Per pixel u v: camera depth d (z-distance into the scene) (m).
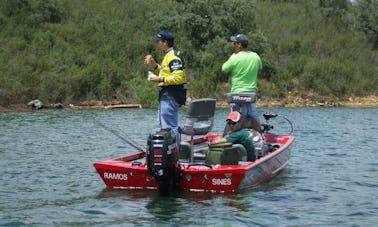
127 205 6.65
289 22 52.75
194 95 39.34
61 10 45.53
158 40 7.62
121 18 46.66
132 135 15.98
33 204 6.83
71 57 40.09
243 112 8.68
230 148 7.58
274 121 22.50
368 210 6.65
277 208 6.64
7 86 34.47
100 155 11.62
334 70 45.38
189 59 42.56
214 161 7.54
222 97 39.59
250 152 8.09
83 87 37.03
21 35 41.84
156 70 7.99
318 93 43.31
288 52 47.97
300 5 56.69
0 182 8.41
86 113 28.34
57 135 15.96
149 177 7.30
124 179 7.45
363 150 12.63
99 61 39.97
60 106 34.59
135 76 39.53
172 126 7.57
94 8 47.44
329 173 9.34
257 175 7.76
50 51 40.59
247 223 5.94
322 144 13.86
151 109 33.09
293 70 45.19
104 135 16.00
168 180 6.91
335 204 6.95
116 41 43.19
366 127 19.58
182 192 7.29
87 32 43.72
